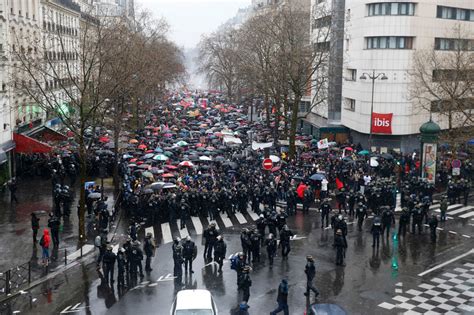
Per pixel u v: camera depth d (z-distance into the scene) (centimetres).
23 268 2794
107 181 5228
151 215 3947
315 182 4625
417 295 2639
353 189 4475
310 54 6209
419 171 4953
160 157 5056
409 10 6669
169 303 2500
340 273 2925
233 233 3662
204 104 12381
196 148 6156
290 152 5809
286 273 2914
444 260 3162
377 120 6562
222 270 2956
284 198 4531
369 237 3606
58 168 5078
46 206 4231
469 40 6462
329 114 7981
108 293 2619
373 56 6762
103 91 4734
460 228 3866
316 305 2100
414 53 6431
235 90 12300
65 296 2577
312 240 3512
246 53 8406
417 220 3703
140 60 5175
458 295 2647
